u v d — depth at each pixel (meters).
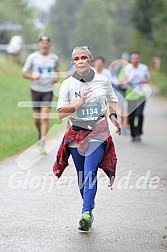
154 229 12.20
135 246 11.11
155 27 52.06
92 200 11.84
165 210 13.69
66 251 10.77
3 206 13.82
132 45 95.25
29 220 12.69
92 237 11.61
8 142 24.17
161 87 68.94
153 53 79.06
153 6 64.81
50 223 12.50
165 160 20.22
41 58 21.91
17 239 11.42
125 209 13.71
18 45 76.25
